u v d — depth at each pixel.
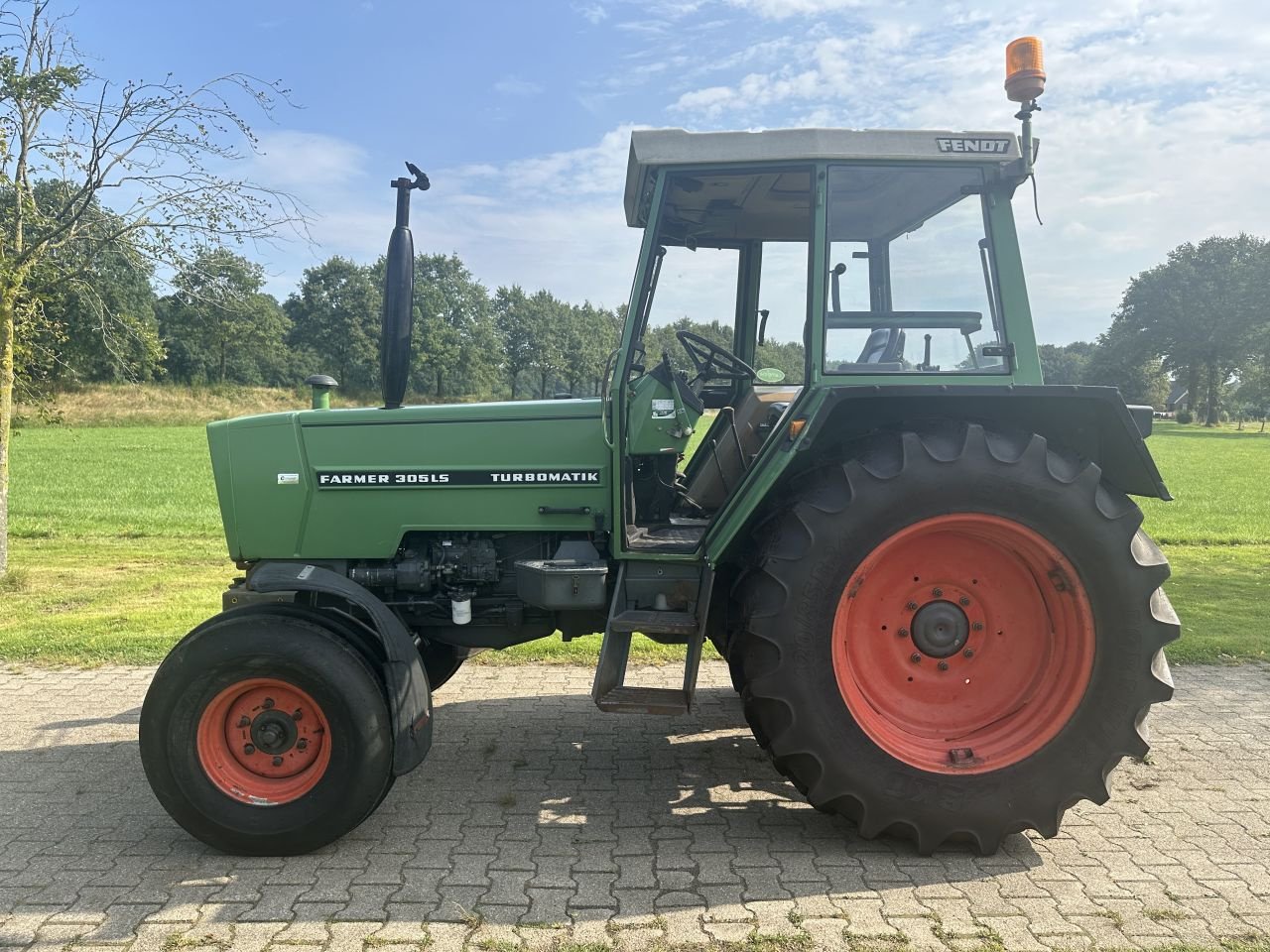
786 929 2.60
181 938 2.57
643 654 5.78
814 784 3.06
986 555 3.25
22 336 7.77
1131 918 2.66
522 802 3.56
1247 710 4.59
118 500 14.58
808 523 3.01
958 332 3.35
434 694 4.98
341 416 3.71
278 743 3.18
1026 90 3.10
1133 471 3.22
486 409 3.69
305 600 3.58
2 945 2.54
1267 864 3.02
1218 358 69.12
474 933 2.59
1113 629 3.04
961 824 3.03
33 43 7.11
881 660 3.29
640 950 2.49
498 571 3.74
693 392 3.62
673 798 3.60
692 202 3.78
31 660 5.54
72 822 3.40
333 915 2.70
